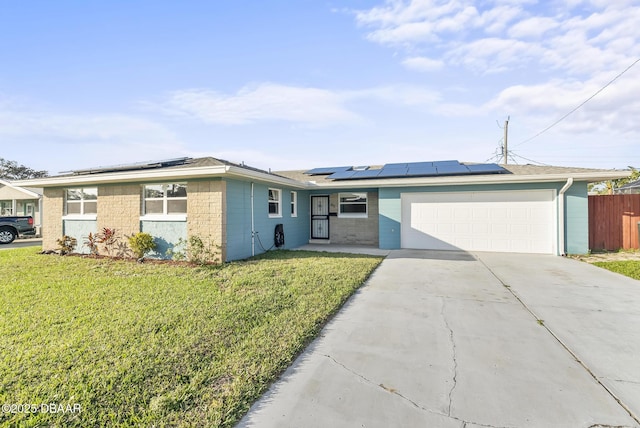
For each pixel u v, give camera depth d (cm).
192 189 841
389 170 1250
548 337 357
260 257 910
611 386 259
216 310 432
